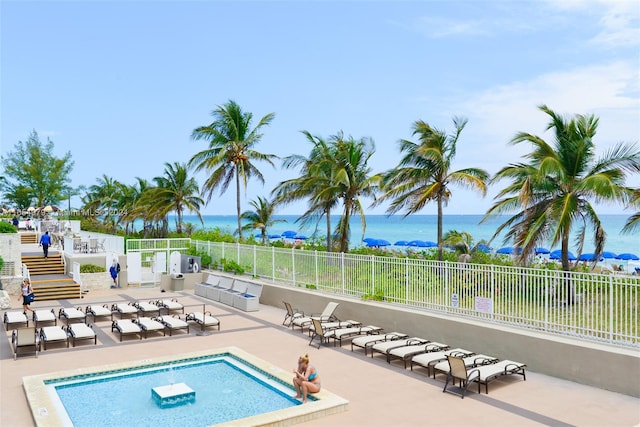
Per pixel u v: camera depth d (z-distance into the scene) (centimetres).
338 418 919
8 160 6538
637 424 875
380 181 2383
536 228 1511
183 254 2755
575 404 970
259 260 2345
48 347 1440
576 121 1581
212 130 3566
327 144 2697
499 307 1285
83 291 2522
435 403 989
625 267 4075
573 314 1143
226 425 848
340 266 1817
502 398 1009
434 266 1459
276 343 1481
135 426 891
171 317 1689
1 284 2305
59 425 860
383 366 1244
